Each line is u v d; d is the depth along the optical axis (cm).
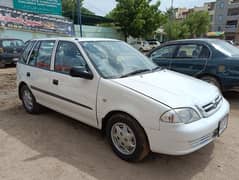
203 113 259
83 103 324
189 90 282
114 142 300
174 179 256
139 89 269
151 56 650
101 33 2520
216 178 257
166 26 3891
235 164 284
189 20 4788
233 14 5909
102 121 306
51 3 1941
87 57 324
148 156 301
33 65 428
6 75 930
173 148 242
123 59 355
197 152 312
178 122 239
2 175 262
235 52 536
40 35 1858
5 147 327
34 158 298
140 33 2659
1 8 1597
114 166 280
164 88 276
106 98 290
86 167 278
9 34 1662
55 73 368
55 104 384
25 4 1777
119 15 2598
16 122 420
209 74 528
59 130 383
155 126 246
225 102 318
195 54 556
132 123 267
